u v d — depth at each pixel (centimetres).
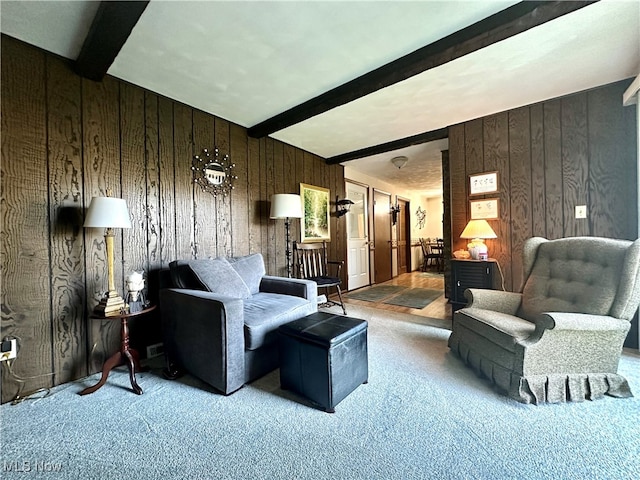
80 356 194
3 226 166
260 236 327
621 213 236
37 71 178
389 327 286
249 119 292
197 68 205
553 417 144
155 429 140
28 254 174
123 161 216
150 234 231
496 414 147
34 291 176
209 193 276
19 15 152
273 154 347
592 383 159
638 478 107
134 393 173
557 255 203
